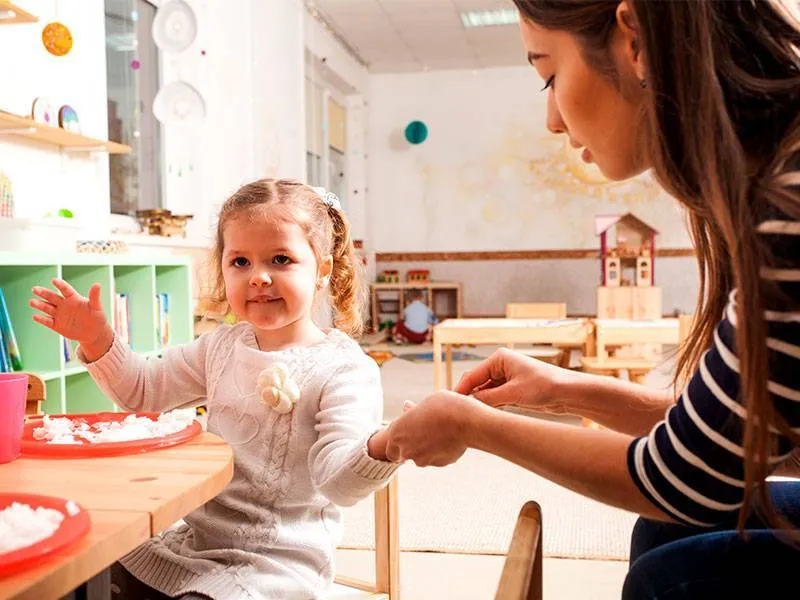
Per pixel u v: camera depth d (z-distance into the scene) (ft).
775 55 2.06
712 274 2.45
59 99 11.13
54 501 1.99
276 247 3.71
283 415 3.61
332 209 4.30
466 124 28.04
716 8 2.00
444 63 27.22
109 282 9.68
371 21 22.45
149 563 3.37
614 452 2.06
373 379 3.74
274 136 18.38
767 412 1.76
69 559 1.66
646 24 1.98
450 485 9.04
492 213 28.07
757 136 2.02
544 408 3.07
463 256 28.37
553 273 27.81
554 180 27.53
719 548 2.29
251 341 3.96
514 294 28.12
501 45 25.02
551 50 2.32
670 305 26.96
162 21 12.63
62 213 10.59
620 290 14.75
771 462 1.93
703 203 2.11
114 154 13.56
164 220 13.84
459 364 19.84
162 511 2.06
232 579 3.15
